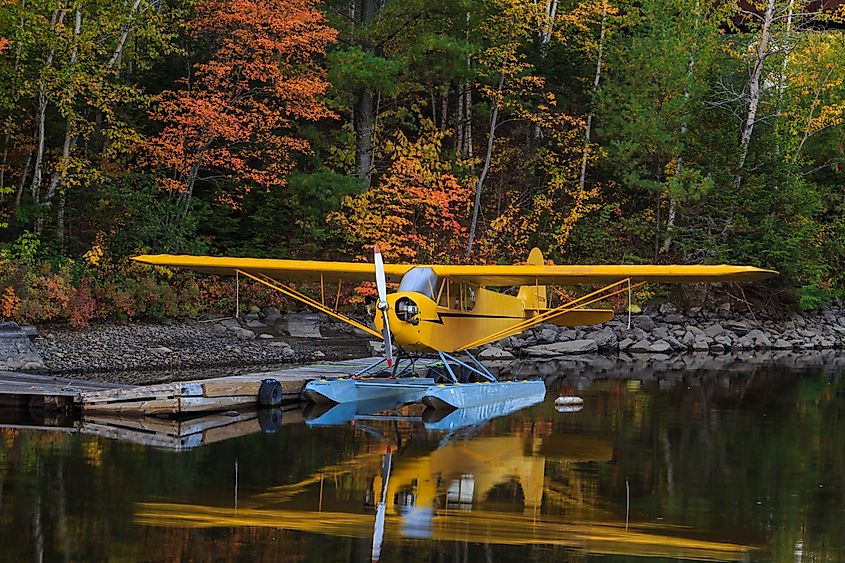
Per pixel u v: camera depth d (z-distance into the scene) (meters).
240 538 8.61
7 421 14.72
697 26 31.89
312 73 27.92
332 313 18.62
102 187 25.52
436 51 29.48
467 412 16.64
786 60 34.84
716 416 16.30
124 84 26.30
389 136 34.06
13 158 27.12
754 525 9.41
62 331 22.27
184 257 18.84
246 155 27.39
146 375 19.48
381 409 17.03
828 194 33.66
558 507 9.93
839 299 35.12
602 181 34.38
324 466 11.71
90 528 8.84
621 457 12.62
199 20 27.38
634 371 23.30
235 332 24.55
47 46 24.05
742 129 32.47
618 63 32.62
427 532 8.91
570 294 30.64
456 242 29.69
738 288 32.06
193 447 12.83
